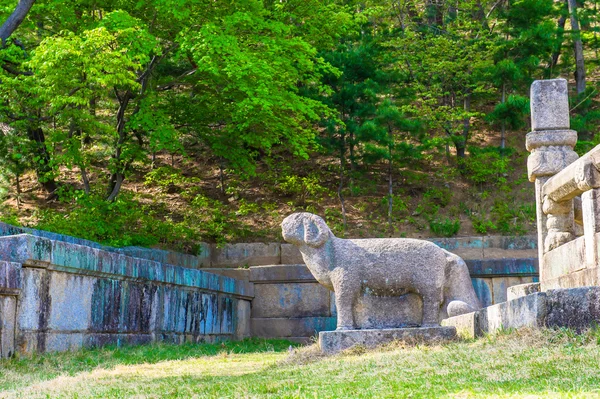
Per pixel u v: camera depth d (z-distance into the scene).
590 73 29.52
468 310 10.32
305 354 9.18
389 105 20.53
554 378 5.24
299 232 9.84
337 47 22.34
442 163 23.42
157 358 10.23
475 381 5.52
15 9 15.29
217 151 19.97
